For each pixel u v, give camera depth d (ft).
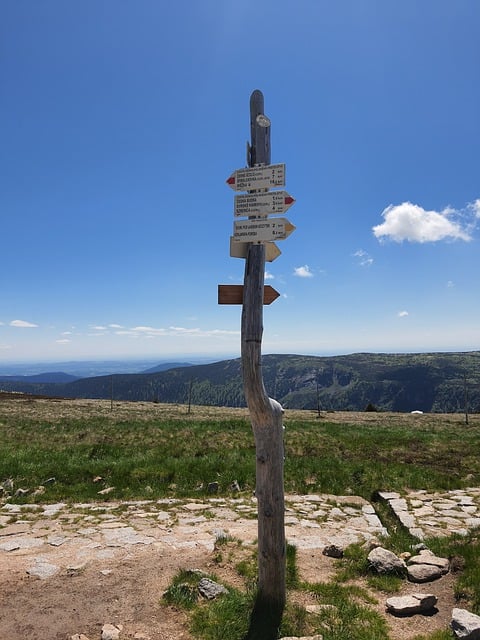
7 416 107.76
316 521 31.12
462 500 36.55
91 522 29.25
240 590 18.21
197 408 158.61
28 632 15.43
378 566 20.81
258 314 16.16
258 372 15.98
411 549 23.71
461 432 89.97
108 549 23.73
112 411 133.80
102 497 35.96
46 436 73.92
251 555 22.12
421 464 51.93
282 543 16.63
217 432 77.66
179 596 17.48
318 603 17.51
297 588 18.90
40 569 20.59
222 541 24.08
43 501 34.78
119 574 20.10
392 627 16.10
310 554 23.84
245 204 16.90
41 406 142.31
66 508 32.76
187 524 29.17
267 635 15.08
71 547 24.11
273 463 16.49
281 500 16.66
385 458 55.06
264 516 16.58
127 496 36.52
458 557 21.45
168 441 67.97
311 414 150.41
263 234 16.40
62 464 44.88
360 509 35.17
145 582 19.24
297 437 73.46
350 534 28.27
